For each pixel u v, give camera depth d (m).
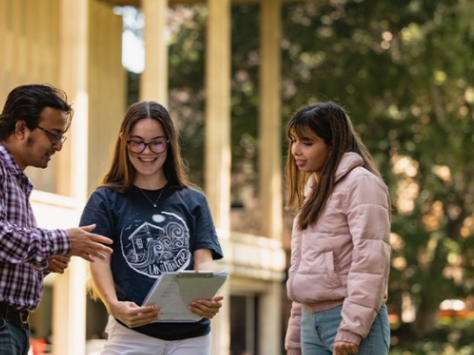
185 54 26.81
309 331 5.59
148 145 5.33
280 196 19.33
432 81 24.67
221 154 16.33
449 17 24.61
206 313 5.17
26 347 4.86
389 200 5.56
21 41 14.55
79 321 11.45
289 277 5.68
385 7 24.55
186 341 5.37
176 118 27.20
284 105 26.11
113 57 17.59
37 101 4.87
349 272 5.36
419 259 25.73
